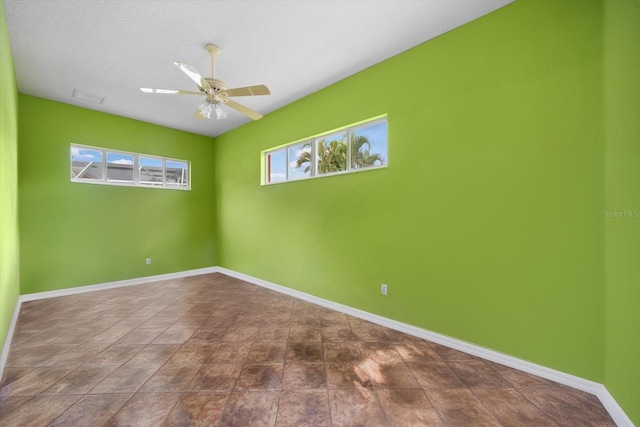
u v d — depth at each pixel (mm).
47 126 3674
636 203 1391
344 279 3168
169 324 2795
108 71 2973
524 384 1800
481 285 2160
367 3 2043
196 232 5199
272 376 1892
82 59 2746
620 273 1502
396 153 2691
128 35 2391
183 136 5043
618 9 1522
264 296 3795
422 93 2506
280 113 4016
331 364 2047
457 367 2006
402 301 2643
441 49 2387
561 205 1815
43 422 1453
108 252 4203
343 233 3188
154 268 4684
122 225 4348
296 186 3787
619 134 1522
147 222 4613
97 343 2361
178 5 2051
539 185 1901
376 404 1616
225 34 2387
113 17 2168
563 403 1616
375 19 2211
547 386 1775
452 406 1601
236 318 2973
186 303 3477
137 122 4484
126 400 1633
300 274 3725
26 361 2057
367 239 2936
